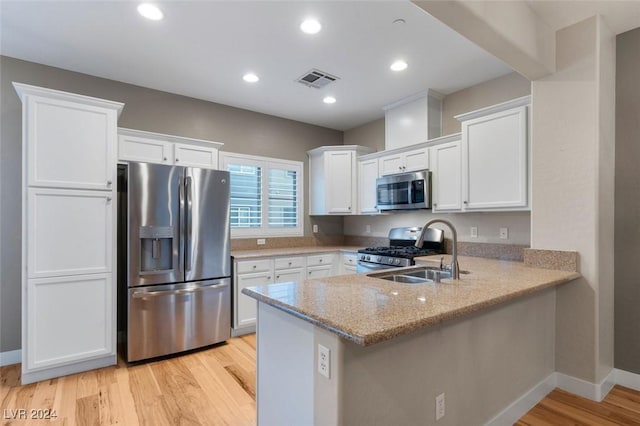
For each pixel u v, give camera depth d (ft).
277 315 5.21
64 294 8.38
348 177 14.53
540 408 6.97
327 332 4.08
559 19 7.42
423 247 12.39
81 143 8.63
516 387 6.63
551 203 7.92
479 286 5.90
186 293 10.00
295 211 15.33
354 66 9.96
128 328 9.11
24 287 7.93
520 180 8.68
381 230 14.78
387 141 13.33
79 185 8.57
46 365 8.13
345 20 7.68
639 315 7.66
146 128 11.51
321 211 15.01
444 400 5.16
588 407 7.01
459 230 11.63
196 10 7.30
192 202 10.21
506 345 6.38
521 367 6.77
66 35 8.31
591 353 7.33
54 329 8.25
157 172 9.62
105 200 8.92
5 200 9.34
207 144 11.62
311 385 4.39
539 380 7.31
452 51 9.09
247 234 13.82
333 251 13.85
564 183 7.70
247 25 7.88
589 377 7.35
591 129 7.30
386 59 9.53
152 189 9.53
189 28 8.00
